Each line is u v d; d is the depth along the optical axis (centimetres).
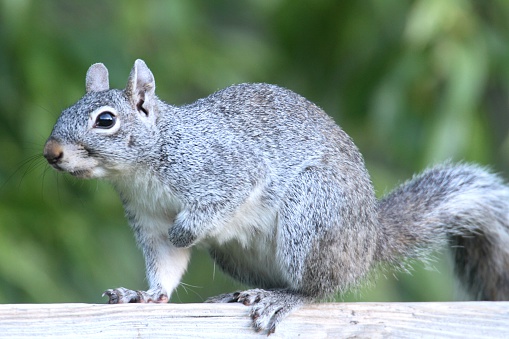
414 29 1436
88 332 833
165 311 848
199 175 970
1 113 1452
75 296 1410
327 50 1681
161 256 999
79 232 1421
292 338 880
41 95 1412
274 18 1709
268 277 1029
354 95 1609
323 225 961
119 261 1473
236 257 1034
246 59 1641
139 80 975
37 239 1404
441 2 1455
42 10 1511
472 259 1102
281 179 976
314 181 968
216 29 1745
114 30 1555
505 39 1520
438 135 1441
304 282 958
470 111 1457
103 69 1023
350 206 972
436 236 1048
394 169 1656
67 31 1532
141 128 965
